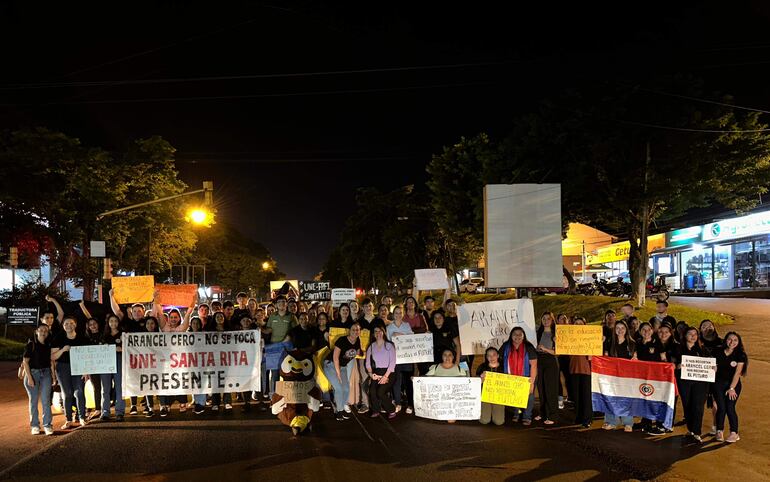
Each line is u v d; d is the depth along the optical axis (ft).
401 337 39.75
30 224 107.34
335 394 38.65
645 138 74.54
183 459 29.27
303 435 34.17
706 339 33.53
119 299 49.98
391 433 34.73
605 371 35.68
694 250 144.25
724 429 34.42
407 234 174.60
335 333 41.50
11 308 88.33
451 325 41.68
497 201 52.21
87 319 42.75
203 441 32.89
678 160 73.20
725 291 121.90
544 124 82.84
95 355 37.58
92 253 71.61
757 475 26.55
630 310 39.58
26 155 100.01
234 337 40.52
